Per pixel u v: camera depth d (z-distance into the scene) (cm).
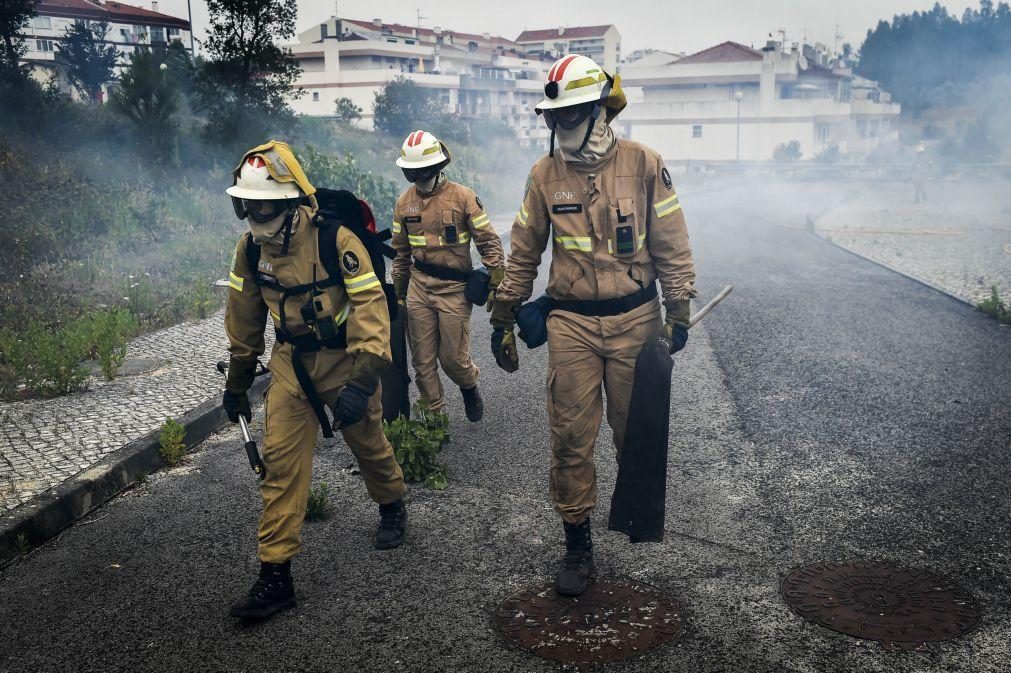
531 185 373
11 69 1839
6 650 335
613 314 365
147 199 1513
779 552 399
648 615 346
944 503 449
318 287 352
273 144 341
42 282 1061
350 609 359
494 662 317
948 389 659
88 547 429
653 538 366
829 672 305
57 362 684
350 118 3888
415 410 579
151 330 915
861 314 977
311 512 450
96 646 337
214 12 1991
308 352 361
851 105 7631
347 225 356
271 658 325
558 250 369
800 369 733
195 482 516
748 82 6750
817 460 517
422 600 365
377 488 407
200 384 694
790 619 341
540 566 392
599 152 355
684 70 6944
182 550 421
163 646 335
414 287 567
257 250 359
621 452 378
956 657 312
